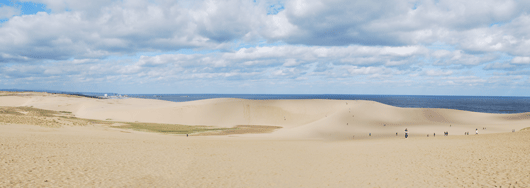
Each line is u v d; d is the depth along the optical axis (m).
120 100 144.25
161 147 22.48
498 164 13.51
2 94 143.00
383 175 13.36
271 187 11.83
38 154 15.47
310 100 120.19
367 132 58.88
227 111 100.00
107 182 11.33
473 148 18.97
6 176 10.95
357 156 19.69
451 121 85.62
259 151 23.08
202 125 80.50
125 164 14.91
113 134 33.97
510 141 21.16
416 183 11.62
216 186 11.78
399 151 20.58
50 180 10.98
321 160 18.69
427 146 22.17
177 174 13.55
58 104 116.62
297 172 14.80
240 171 14.82
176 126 71.56
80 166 13.64
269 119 95.81
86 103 118.44
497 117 92.31
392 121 79.50
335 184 12.23
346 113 85.19
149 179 12.29
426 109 99.38
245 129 67.56
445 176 12.34
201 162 16.91
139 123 74.75
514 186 10.08
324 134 55.69
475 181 11.15
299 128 65.50
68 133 29.30
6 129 26.80
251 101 114.38
